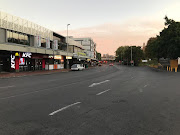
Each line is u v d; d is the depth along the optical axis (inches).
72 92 350.0
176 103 255.9
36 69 1241.4
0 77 695.1
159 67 1888.5
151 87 433.4
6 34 913.5
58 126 158.1
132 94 331.0
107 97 299.3
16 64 1007.0
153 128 155.1
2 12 893.2
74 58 2038.6
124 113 201.9
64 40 1804.9
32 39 1151.6
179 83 523.8
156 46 1691.7
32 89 391.2
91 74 959.0
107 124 164.2
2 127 155.6
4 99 279.9
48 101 264.7
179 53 1328.7
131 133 143.3
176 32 1301.7
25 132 144.0
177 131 148.4
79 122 169.0
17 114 195.6
